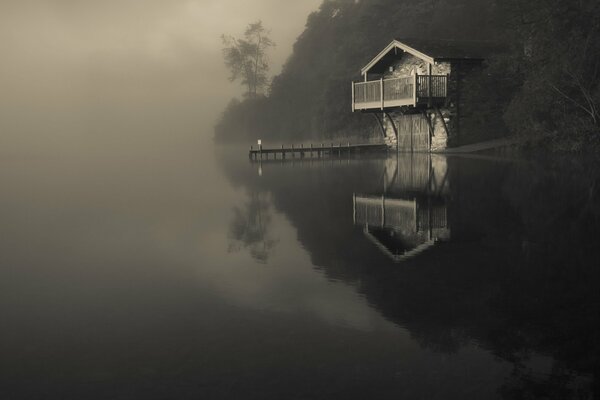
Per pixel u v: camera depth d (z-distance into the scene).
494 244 7.87
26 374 3.98
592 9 23.22
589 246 7.49
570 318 4.79
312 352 4.18
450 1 48.75
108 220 11.87
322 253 7.77
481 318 4.84
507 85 29.61
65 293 6.21
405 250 7.73
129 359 4.19
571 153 23.39
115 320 5.15
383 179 18.16
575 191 12.75
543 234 8.38
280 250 8.09
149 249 8.66
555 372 3.76
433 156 27.83
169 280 6.62
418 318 4.89
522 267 6.53
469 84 29.67
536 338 4.36
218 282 6.41
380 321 4.84
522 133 25.41
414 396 3.44
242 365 3.98
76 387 3.74
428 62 28.78
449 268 6.63
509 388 3.53
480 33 43.09
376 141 43.19
